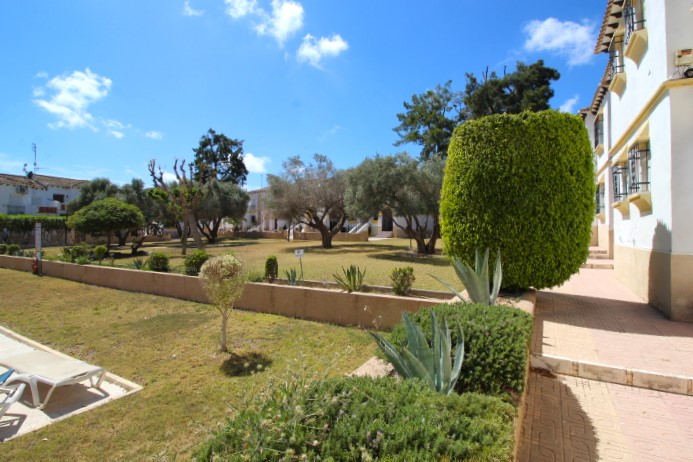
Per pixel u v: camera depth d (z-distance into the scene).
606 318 6.08
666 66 6.15
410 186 18.97
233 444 1.76
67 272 14.53
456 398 2.18
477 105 27.95
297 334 6.91
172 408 4.39
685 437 3.07
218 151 50.75
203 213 34.53
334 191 25.95
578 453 2.87
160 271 12.30
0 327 8.16
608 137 12.52
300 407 1.79
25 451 3.63
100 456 3.53
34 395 4.56
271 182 26.61
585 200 6.48
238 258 6.68
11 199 42.34
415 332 3.00
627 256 8.89
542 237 6.23
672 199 5.93
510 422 2.04
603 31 10.11
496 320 3.51
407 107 34.06
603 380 4.08
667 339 4.97
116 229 22.62
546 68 27.39
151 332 7.43
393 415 1.92
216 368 5.55
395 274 8.01
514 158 6.28
